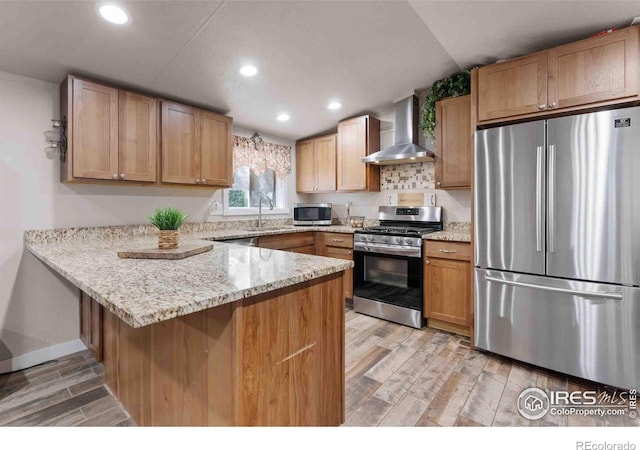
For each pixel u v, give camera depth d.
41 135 2.38
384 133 3.79
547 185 2.07
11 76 2.27
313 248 3.92
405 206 3.66
